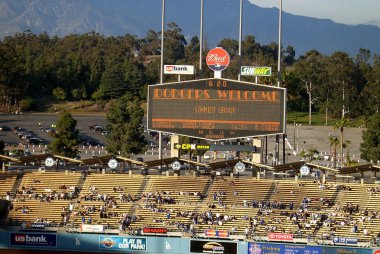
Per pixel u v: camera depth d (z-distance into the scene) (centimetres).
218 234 16600
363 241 16350
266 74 19000
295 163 18612
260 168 19238
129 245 16600
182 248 16488
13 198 18300
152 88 18162
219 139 18062
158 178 18850
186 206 17925
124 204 18012
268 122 17988
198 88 18062
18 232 16762
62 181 18912
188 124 18088
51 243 16712
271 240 16488
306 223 17062
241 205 17950
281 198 18175
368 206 17638
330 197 18100
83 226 17012
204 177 18950
